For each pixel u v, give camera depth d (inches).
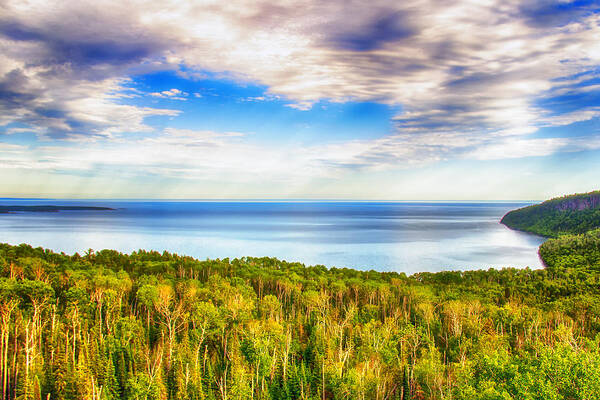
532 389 1734.7
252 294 4680.1
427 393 2564.0
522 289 6008.9
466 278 7012.8
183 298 3986.2
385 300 4571.9
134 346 2930.6
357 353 3063.5
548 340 3390.7
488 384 1849.2
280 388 2763.3
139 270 6087.6
